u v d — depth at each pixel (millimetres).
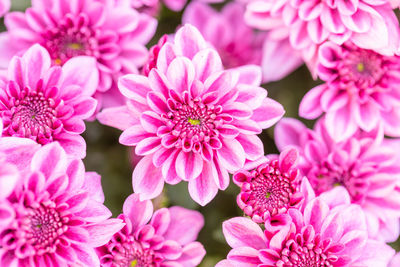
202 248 396
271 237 380
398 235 416
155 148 378
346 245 389
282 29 416
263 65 425
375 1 404
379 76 419
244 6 452
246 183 383
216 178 377
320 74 412
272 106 388
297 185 385
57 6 408
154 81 378
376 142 416
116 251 388
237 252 380
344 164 417
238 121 384
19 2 422
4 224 351
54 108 384
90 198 376
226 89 383
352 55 417
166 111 386
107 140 416
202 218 403
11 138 365
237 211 418
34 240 363
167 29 443
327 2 406
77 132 380
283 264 382
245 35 455
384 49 405
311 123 431
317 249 384
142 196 379
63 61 412
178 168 378
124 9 408
